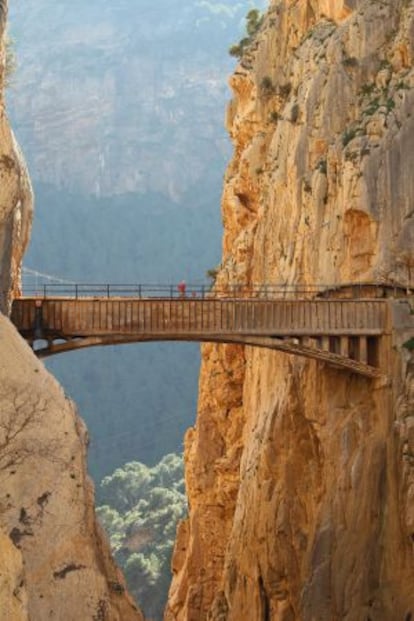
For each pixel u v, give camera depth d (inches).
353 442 2426.2
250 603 2837.1
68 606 1439.5
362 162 2596.0
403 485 2247.8
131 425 7559.1
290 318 2303.2
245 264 3472.0
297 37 3405.5
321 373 2559.1
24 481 1476.4
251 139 3617.1
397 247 2529.5
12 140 1811.0
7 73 2336.4
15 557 1236.5
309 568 2460.6
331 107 2849.4
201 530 3661.4
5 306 1831.9
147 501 6131.9
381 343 2336.4
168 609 3742.6
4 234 1795.0
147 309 2237.9
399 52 2785.4
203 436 3725.4
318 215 2746.1
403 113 2637.8
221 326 2272.4
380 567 2316.7
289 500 2682.1
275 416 2795.3
